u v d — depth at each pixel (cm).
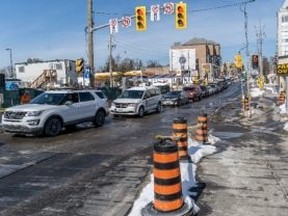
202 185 863
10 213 730
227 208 721
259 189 834
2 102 3175
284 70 2588
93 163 1138
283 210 708
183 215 658
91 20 3122
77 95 1977
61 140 1622
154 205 680
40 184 922
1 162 1180
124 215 703
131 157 1212
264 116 2570
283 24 4147
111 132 1869
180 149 1070
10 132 1764
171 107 3734
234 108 3419
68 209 745
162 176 662
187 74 11575
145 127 2072
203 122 1405
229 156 1184
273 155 1203
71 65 7662
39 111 1716
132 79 7981
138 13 2658
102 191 850
